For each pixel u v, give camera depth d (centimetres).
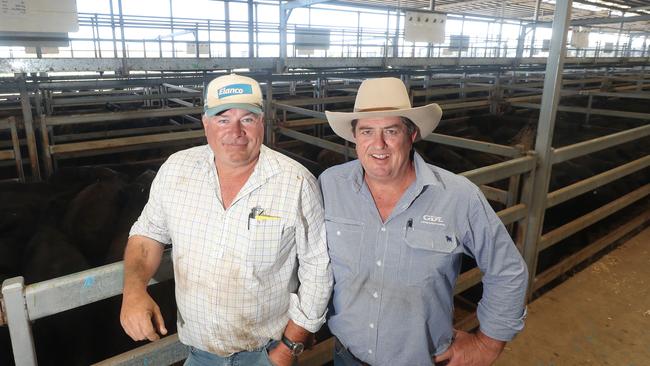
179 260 143
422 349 146
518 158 284
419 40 729
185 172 141
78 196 409
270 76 679
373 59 761
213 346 147
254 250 135
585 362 249
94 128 831
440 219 138
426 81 1035
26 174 693
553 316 287
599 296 309
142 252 148
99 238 357
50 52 580
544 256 361
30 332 137
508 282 141
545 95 270
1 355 220
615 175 361
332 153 639
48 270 275
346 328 153
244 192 134
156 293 259
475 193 138
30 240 339
